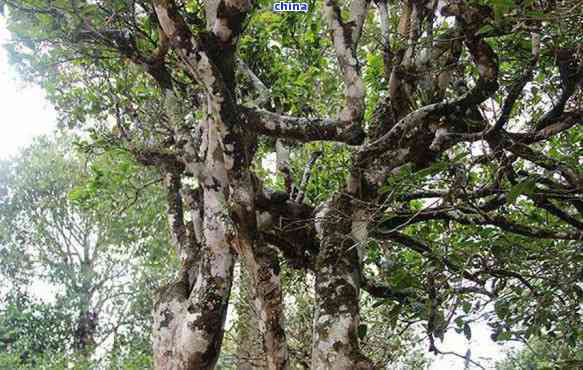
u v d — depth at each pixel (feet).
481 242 13.53
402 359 24.06
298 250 16.19
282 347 13.43
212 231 14.64
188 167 15.10
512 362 22.71
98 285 60.39
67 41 17.53
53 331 59.93
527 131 13.62
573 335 14.52
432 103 14.06
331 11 15.14
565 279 13.94
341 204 13.80
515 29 10.45
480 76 12.42
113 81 21.07
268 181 23.67
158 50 16.53
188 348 14.35
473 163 12.10
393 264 14.64
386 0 16.31
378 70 19.27
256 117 14.61
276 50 21.20
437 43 13.99
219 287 14.49
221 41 13.26
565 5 9.91
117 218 48.73
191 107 19.45
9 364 52.75
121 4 17.35
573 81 12.11
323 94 22.33
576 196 13.48
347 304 12.79
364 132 14.62
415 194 15.16
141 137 20.40
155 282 57.11
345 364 12.17
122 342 57.57
